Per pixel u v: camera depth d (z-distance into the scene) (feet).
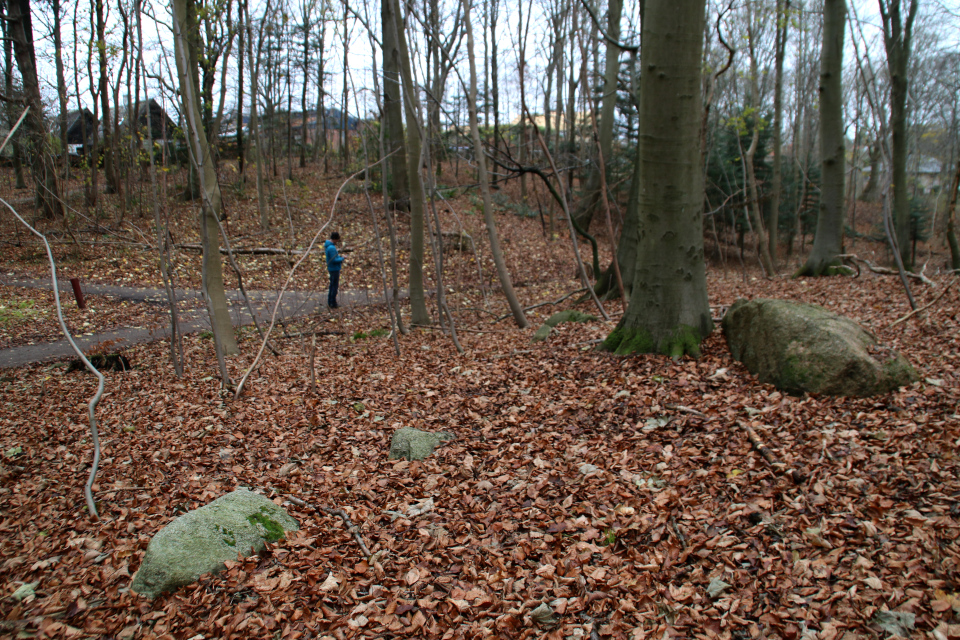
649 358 20.83
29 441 20.59
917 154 85.87
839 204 41.06
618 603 9.89
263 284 52.90
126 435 20.39
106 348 31.01
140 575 11.28
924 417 13.79
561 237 73.51
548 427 17.63
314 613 10.33
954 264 37.78
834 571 9.73
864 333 16.83
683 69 19.02
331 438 19.04
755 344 18.31
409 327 37.37
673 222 20.42
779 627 8.80
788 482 12.49
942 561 9.36
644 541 11.54
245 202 77.71
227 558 11.82
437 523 13.23
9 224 64.08
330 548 12.44
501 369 23.97
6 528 14.64
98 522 14.42
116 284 50.21
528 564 11.34
